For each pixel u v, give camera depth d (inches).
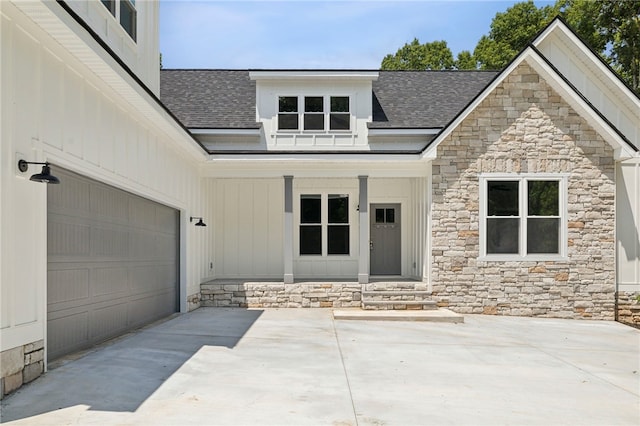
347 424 169.6
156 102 307.6
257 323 382.6
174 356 260.7
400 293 460.1
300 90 534.9
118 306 307.6
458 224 457.7
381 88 598.9
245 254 570.6
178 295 435.5
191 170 460.4
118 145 291.9
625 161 468.1
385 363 262.7
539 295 454.0
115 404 181.3
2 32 179.9
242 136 528.7
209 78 610.2
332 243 573.9
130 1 327.0
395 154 468.1
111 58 234.7
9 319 185.8
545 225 457.7
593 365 269.6
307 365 253.0
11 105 186.2
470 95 585.6
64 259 237.1
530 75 457.7
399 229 574.6
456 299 457.1
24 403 177.8
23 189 195.2
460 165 459.2
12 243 187.6
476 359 277.9
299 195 573.6
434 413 183.8
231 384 213.6
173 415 172.6
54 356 230.5
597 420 180.9
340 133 531.5
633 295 458.6
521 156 457.4
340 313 422.3
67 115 229.8
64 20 187.9
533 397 207.9
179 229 439.2
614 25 881.5
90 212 265.4
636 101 494.0
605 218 454.9
